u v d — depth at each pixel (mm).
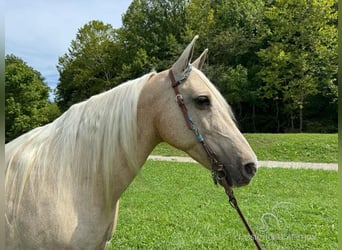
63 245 1887
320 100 28734
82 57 39250
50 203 1908
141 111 2074
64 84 40906
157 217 5754
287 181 9086
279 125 31000
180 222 5461
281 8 26156
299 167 12047
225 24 33969
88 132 2059
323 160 13695
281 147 15625
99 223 2021
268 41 28141
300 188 8156
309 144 15484
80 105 2170
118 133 2035
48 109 33344
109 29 39750
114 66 39219
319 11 25047
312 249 4258
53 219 1883
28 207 1900
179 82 2041
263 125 31953
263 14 32312
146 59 34594
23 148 2092
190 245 4449
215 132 2006
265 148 15812
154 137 2107
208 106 2021
